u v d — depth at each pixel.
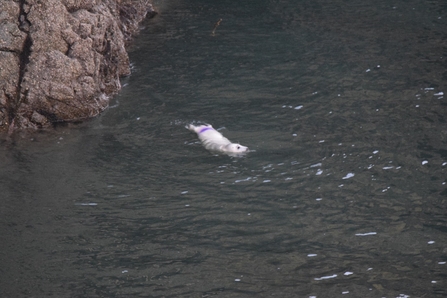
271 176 28.89
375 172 28.89
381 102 36.56
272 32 50.59
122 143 32.66
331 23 52.66
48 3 35.56
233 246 24.08
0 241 24.47
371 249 23.59
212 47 47.19
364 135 32.47
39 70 34.94
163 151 31.58
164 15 55.50
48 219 26.00
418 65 42.44
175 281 22.08
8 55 34.91
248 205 26.77
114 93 39.00
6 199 27.47
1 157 31.34
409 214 25.70
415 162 29.61
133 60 44.72
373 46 46.69
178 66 43.41
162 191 27.98
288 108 36.16
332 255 23.34
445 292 21.09
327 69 42.28
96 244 24.31
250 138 32.59
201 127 33.09
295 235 24.64
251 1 59.66
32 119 34.81
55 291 21.58
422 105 35.94
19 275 22.45
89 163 30.62
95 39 37.97
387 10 56.03
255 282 21.95
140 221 25.83
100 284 21.95
